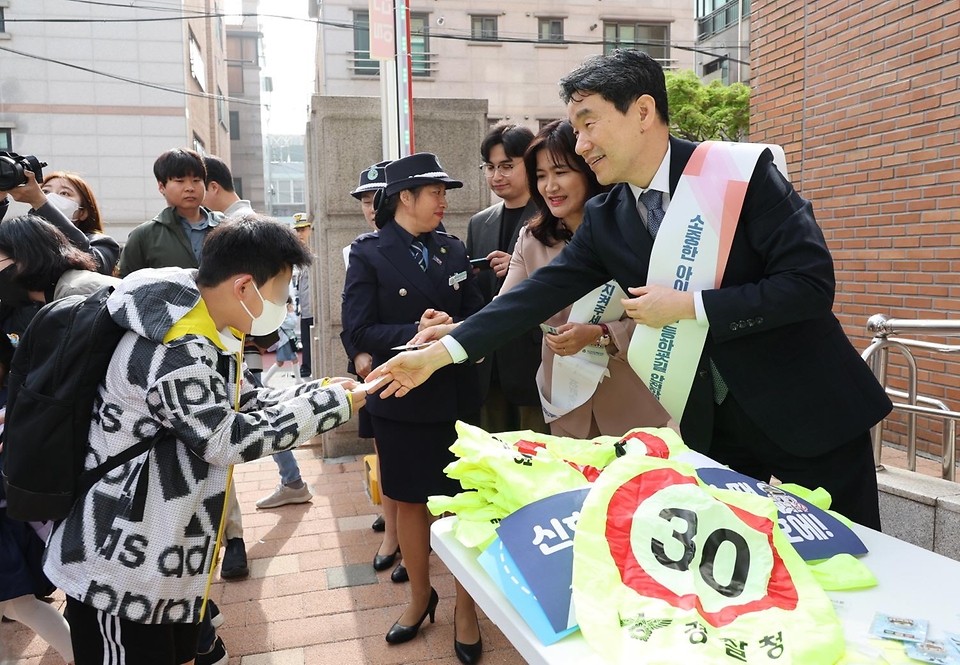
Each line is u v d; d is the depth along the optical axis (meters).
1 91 17.84
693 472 1.13
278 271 1.47
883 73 4.13
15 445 1.36
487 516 1.18
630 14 21.45
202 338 1.40
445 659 2.28
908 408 2.48
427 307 2.45
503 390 2.76
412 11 20.59
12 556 1.87
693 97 15.09
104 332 1.37
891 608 0.99
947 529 2.27
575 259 1.68
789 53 4.86
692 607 0.91
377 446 2.38
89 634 1.44
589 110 1.44
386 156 4.36
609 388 2.12
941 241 3.84
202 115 23.42
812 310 1.36
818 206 4.68
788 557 1.02
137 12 18.33
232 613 2.59
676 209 1.46
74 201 2.76
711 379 1.56
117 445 1.39
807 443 1.47
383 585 2.81
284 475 3.71
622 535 1.02
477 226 3.18
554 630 0.92
